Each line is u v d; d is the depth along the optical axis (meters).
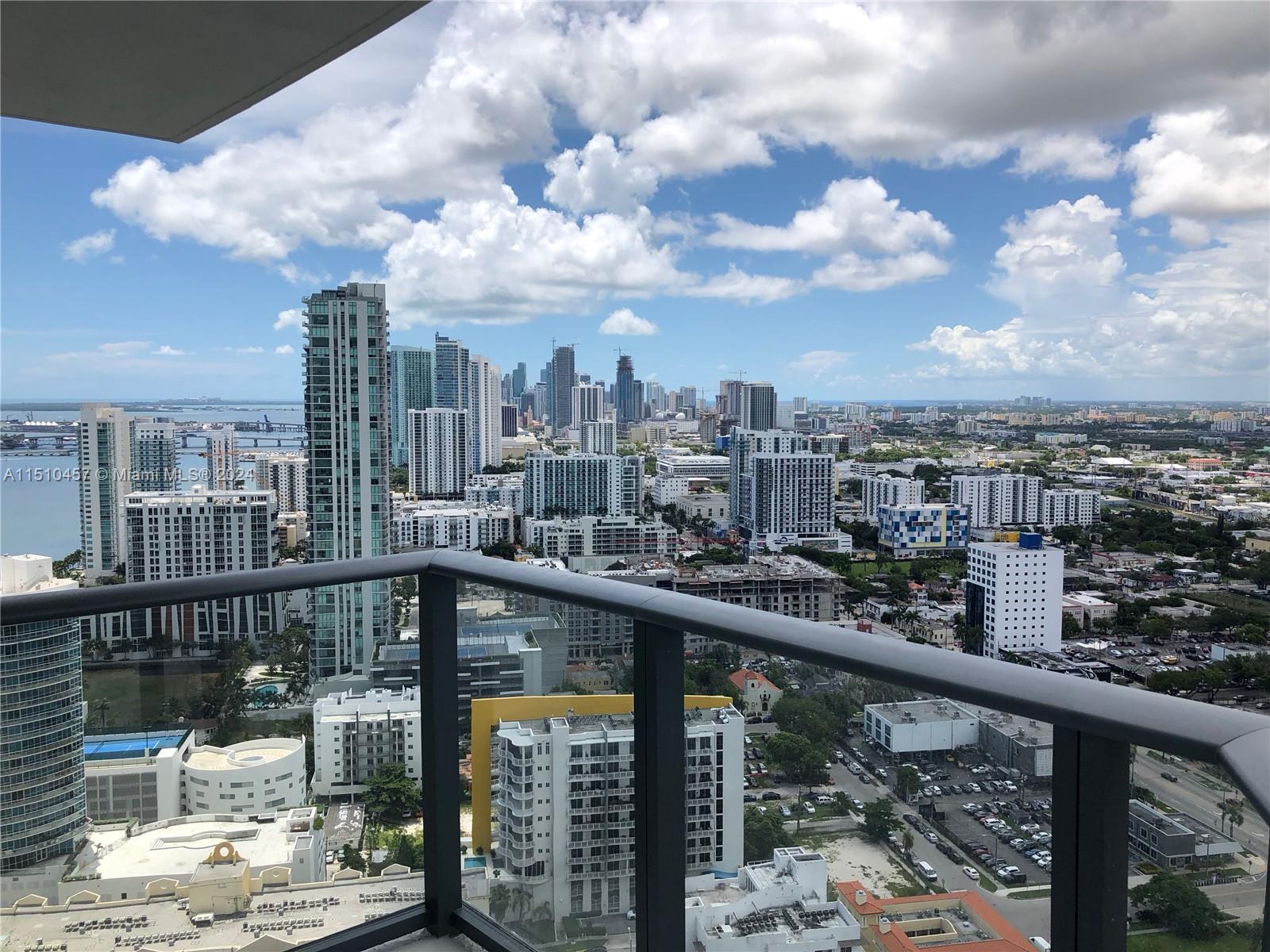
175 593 1.69
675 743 1.45
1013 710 0.92
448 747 1.91
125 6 1.70
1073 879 0.91
